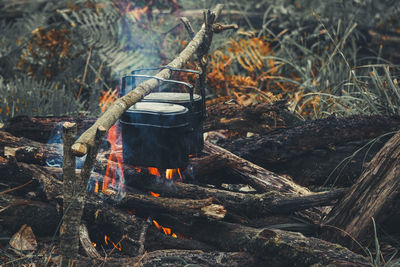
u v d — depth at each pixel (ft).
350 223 7.08
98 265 6.22
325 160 8.52
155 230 7.11
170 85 12.39
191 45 8.29
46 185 7.39
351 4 16.07
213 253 6.38
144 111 6.60
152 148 6.74
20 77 14.52
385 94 10.09
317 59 15.08
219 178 8.41
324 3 16.43
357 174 8.37
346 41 15.58
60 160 8.11
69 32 14.73
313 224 7.39
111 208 7.14
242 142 9.00
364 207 7.09
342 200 7.25
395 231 7.56
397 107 9.91
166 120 6.54
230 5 18.52
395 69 13.87
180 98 7.18
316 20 16.06
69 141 5.32
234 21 17.04
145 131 6.67
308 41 16.10
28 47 14.62
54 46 14.32
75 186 5.58
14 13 18.12
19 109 11.60
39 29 14.52
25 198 7.43
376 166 7.30
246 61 14.17
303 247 6.09
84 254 6.65
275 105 9.04
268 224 7.40
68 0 17.54
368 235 7.37
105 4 16.47
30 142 8.54
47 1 18.08
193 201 6.96
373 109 10.36
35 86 12.74
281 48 15.69
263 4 18.16
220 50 15.15
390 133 8.29
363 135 8.43
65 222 5.68
